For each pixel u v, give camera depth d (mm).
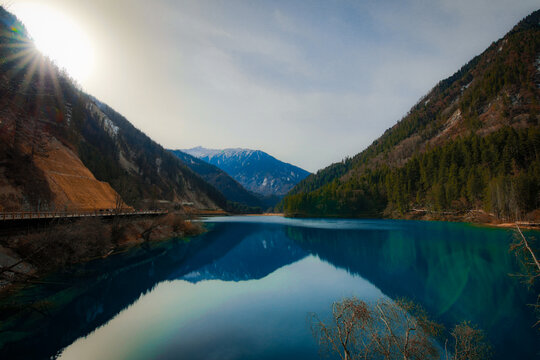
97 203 61750
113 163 110438
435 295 23156
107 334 16469
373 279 28906
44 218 31234
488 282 26203
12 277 22500
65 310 19594
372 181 156000
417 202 118125
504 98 154500
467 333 13383
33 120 65562
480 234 58312
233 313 20109
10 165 44469
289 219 140375
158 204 118250
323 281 28750
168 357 13734
